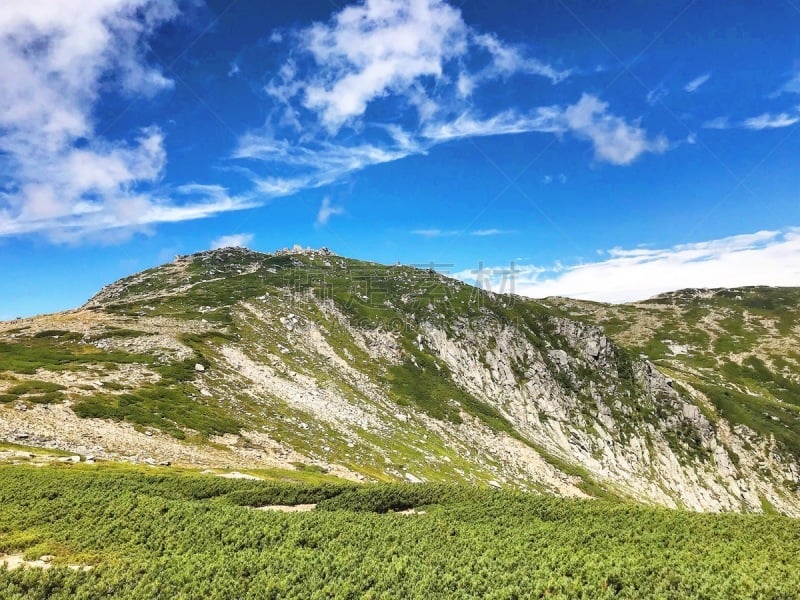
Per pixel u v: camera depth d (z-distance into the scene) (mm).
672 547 24812
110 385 68125
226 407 75250
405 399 116062
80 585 18344
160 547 23031
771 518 29000
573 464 118688
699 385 171750
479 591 19312
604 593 18797
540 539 25906
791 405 183750
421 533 26375
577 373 158375
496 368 147500
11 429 48875
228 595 18422
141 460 50250
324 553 22719
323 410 91375
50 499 29391
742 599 17734
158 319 111812
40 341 85000
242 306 136875
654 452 138125
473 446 105688
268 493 37469
